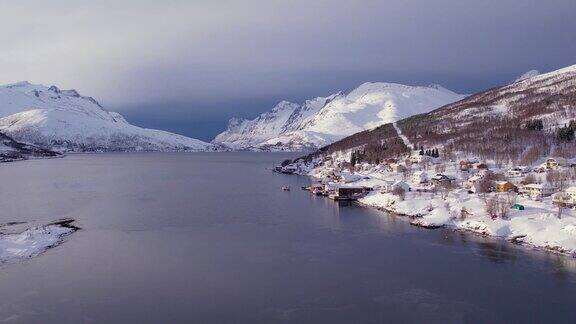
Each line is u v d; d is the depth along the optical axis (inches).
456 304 2910.9
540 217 4421.8
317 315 2790.4
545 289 3100.4
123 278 3361.2
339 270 3503.9
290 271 3491.6
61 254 3912.4
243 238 4416.8
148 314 2810.0
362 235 4493.1
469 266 3543.3
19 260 3742.6
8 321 2716.5
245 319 2748.5
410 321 2709.2
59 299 3004.4
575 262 3582.7
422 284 3216.0
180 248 4084.6
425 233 4527.6
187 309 2871.6
